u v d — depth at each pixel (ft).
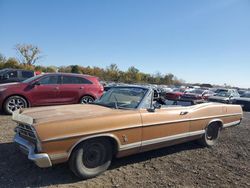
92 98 33.58
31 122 11.77
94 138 13.01
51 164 11.75
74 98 32.45
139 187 12.70
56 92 31.27
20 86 29.68
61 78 32.19
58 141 11.78
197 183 13.65
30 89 29.96
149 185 13.01
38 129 11.44
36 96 30.19
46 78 31.24
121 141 13.91
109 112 13.98
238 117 22.86
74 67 242.17
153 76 295.89
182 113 17.21
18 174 13.20
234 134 25.52
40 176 13.14
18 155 15.67
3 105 28.86
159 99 18.26
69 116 12.61
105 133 13.17
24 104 29.73
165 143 16.37
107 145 13.69
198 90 68.49
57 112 13.43
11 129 21.95
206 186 13.34
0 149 16.60
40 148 11.50
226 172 15.46
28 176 13.06
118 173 14.24
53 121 11.83
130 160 16.39
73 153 12.48
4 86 29.32
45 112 13.39
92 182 12.89
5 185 11.99
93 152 13.24
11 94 28.99
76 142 12.27
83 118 12.62
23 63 201.98
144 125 14.80
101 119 13.14
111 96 16.93
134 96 15.94
